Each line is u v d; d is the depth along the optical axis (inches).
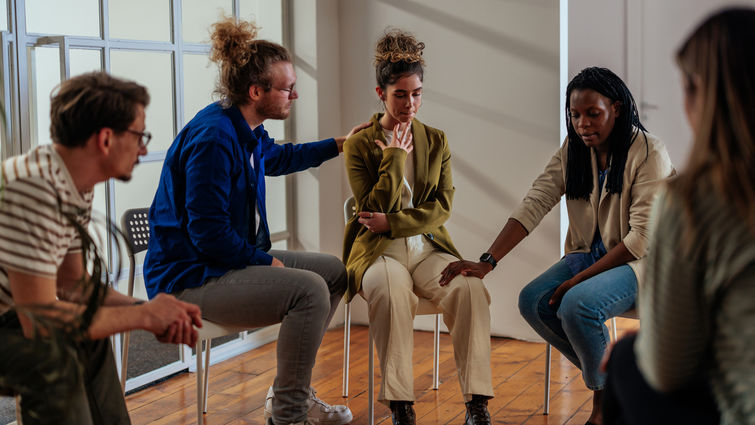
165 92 116.7
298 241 146.5
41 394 58.3
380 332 94.7
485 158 139.3
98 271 61.1
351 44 146.6
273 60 93.0
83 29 104.3
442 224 105.0
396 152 99.3
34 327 56.4
